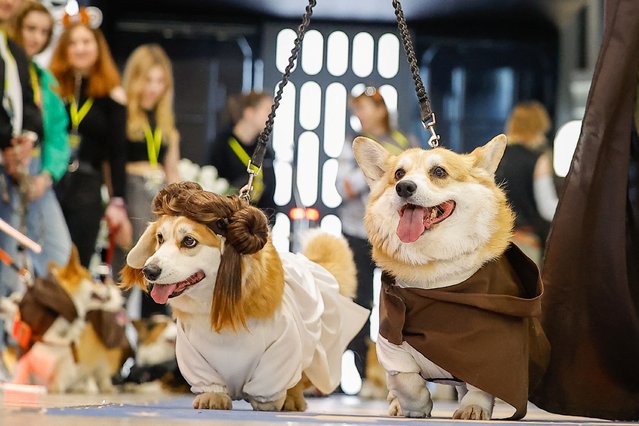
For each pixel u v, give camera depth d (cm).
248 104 967
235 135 970
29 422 300
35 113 758
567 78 1207
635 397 453
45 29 796
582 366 455
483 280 405
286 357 421
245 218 402
